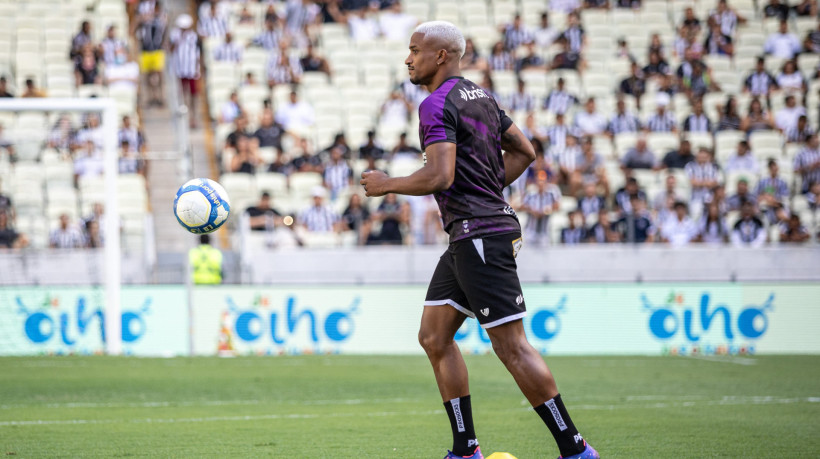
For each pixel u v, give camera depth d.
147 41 71.62
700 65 73.88
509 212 16.58
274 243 55.31
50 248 52.72
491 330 16.36
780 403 30.17
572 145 62.78
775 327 50.84
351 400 31.00
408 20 78.75
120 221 54.06
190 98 70.69
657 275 53.78
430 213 55.53
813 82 73.75
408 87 72.06
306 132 67.69
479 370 40.28
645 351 50.41
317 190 57.59
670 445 21.88
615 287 50.75
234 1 79.25
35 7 73.00
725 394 32.66
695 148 67.00
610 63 75.69
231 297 49.22
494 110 16.92
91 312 48.06
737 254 53.91
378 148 62.69
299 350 49.47
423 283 53.22
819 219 59.34
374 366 42.12
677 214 56.62
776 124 69.88
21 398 30.83
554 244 56.41
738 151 64.44
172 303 48.88
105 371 38.88
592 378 37.78
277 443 22.09
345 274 53.16
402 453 20.77
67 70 68.88
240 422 25.77
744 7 80.56
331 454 20.58
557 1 81.56
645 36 79.12
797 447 21.59
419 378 37.41
